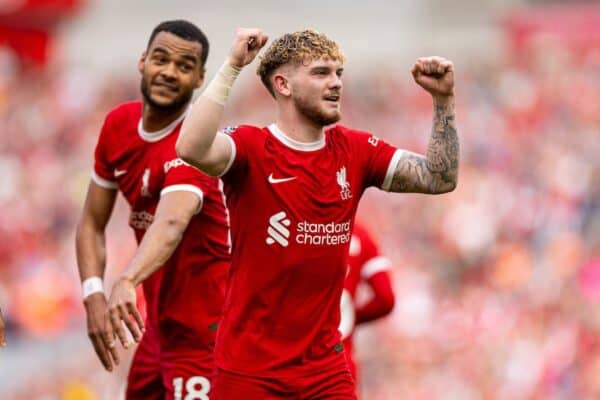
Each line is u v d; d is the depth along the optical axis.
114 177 19.00
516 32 81.69
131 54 102.88
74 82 82.19
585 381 37.12
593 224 50.88
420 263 52.16
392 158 16.27
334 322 16.19
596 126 61.53
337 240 15.93
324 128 16.75
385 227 57.12
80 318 50.84
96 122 76.75
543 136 61.34
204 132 15.08
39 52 66.44
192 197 17.39
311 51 15.58
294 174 15.70
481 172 58.78
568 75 70.56
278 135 15.81
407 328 44.69
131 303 16.02
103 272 19.27
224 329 16.17
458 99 70.50
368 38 102.94
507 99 68.69
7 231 59.06
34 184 66.19
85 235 19.28
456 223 53.94
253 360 15.91
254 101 79.62
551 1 96.94
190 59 18.14
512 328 42.19
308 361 15.95
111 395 37.09
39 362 42.16
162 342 18.89
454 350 42.59
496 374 40.38
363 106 76.50
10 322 47.16
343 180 15.93
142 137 18.44
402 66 92.75
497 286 47.66
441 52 97.31
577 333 39.19
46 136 73.31
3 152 70.69
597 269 43.72
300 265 15.76
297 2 109.25
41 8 63.66
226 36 105.25
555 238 48.78
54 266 54.66
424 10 105.06
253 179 15.70
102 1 108.88
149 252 16.67
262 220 15.73
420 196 57.66
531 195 53.97
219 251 18.47
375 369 41.09
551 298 43.16
